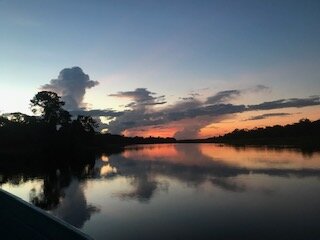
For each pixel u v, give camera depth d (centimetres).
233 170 5266
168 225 2169
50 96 11619
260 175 4512
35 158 9038
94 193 3503
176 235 1970
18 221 534
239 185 3678
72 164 7188
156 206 2714
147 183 4059
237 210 2502
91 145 15900
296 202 2708
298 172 4706
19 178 5103
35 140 10962
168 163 7081
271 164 6034
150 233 2023
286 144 15738
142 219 2338
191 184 3856
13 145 10806
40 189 3991
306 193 3080
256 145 16350
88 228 2186
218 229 2044
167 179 4388
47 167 6612
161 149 15300
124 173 5278
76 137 12531
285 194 3059
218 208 2581
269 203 2702
